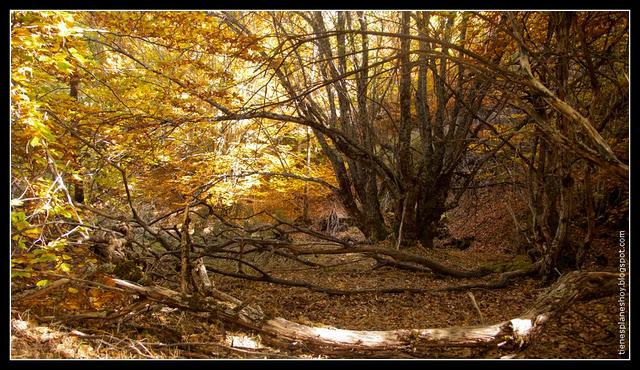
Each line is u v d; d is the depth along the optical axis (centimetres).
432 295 905
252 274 1064
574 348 578
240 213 1958
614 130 973
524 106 622
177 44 927
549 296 568
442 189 1403
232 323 592
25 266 643
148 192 1430
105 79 1028
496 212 1808
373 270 1121
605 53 851
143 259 809
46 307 618
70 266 748
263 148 1519
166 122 980
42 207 566
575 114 571
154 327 610
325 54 1269
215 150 1346
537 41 936
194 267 809
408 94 1359
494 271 1048
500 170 1662
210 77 988
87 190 1136
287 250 1098
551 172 914
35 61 716
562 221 910
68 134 896
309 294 905
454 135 1364
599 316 666
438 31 1111
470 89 1218
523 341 536
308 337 569
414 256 1006
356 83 1461
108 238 761
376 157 1332
